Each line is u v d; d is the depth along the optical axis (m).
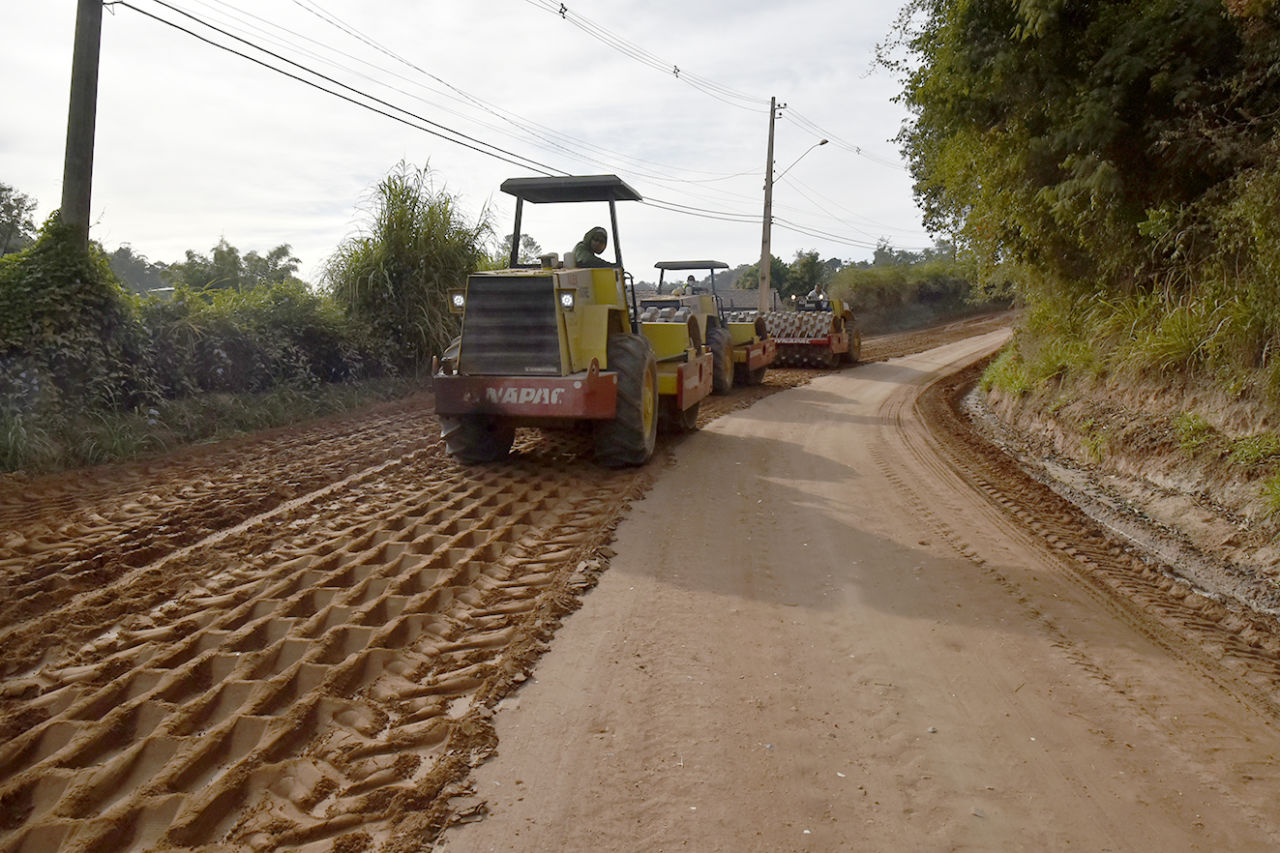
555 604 4.60
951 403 15.15
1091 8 9.70
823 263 50.91
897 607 4.82
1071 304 12.13
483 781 3.02
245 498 6.70
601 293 8.26
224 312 11.14
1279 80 8.45
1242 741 3.47
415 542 5.59
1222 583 5.86
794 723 3.49
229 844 2.67
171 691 3.56
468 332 7.76
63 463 7.66
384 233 14.38
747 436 10.55
